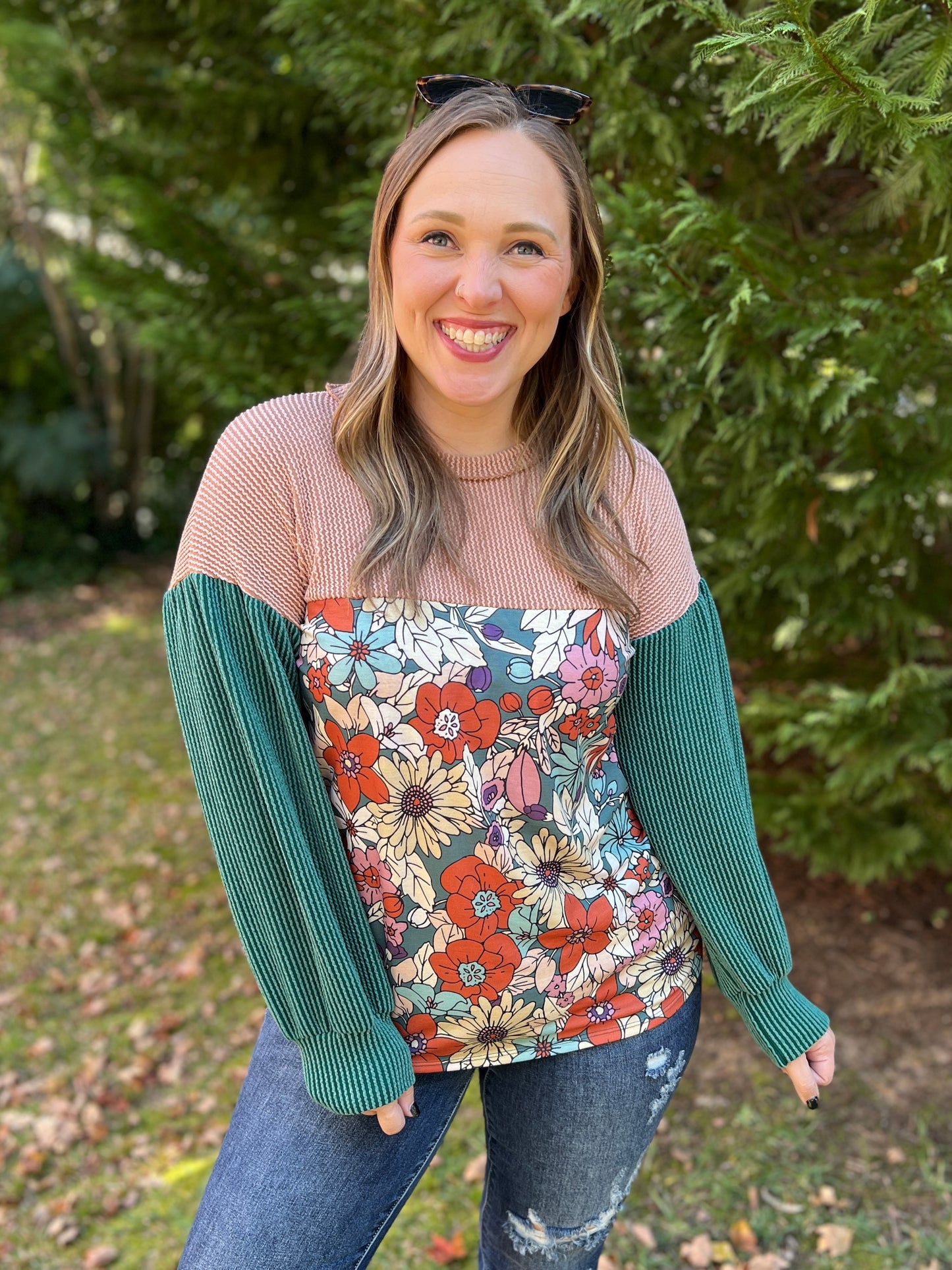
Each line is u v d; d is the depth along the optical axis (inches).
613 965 48.7
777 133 70.4
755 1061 104.0
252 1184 45.9
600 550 48.1
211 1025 120.0
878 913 125.8
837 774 98.1
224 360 140.2
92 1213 91.8
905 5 60.1
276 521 43.6
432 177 42.8
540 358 47.2
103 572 379.9
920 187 67.6
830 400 77.2
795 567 96.9
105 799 189.3
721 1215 85.7
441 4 87.2
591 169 94.8
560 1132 49.4
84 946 138.4
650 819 51.7
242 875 43.8
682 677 50.9
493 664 43.9
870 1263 80.4
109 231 167.0
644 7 70.8
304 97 134.9
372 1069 43.6
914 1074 99.9
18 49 146.4
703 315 77.6
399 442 45.7
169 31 147.7
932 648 105.3
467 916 45.1
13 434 364.5
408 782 43.8
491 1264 54.9
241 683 42.6
